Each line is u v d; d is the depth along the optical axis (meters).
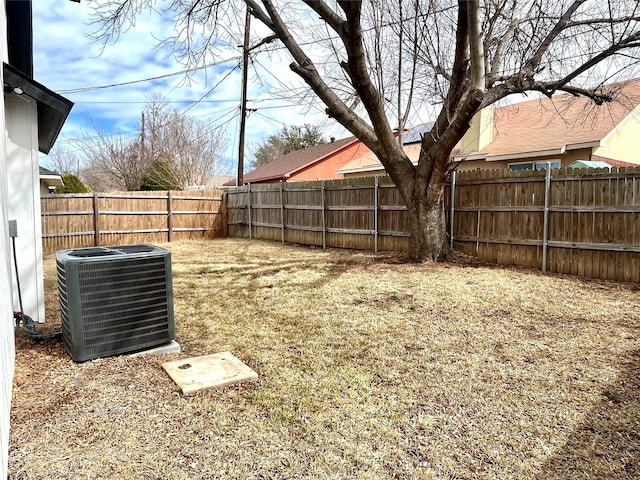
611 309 4.44
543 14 6.53
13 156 3.80
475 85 5.53
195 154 22.39
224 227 13.19
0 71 2.64
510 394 2.57
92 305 2.97
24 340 3.40
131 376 2.76
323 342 3.52
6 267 2.45
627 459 1.92
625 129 10.28
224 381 2.68
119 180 24.84
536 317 4.19
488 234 7.12
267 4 6.38
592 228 5.94
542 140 10.91
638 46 5.95
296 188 10.68
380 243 8.76
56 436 2.05
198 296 5.18
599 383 2.71
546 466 1.88
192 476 1.77
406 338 3.61
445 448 2.01
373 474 1.81
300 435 2.11
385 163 7.17
